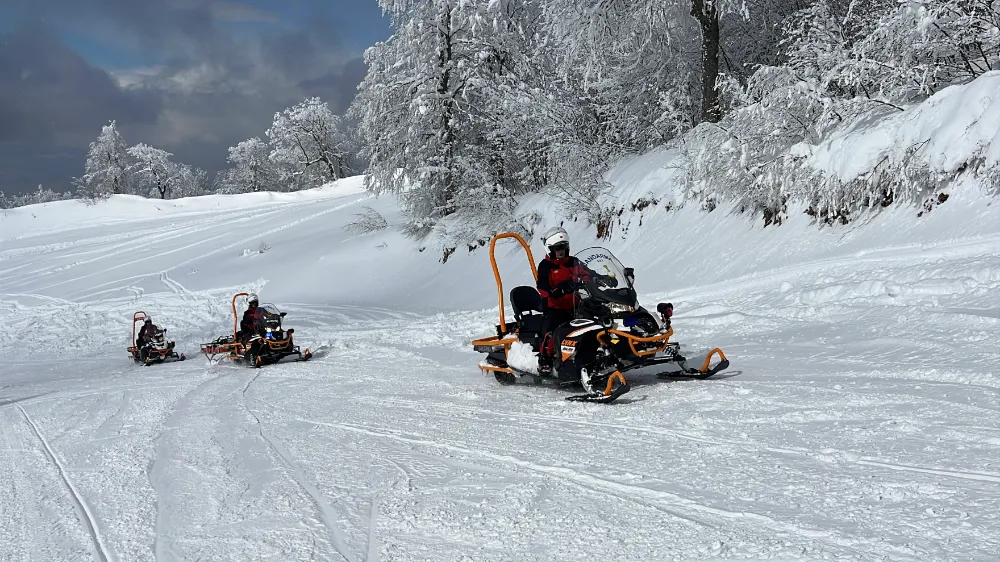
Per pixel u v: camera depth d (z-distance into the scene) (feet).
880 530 9.77
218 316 85.46
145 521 13.34
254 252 118.01
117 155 277.64
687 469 13.32
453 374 29.17
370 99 95.09
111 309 94.99
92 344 71.56
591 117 78.02
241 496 14.32
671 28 68.64
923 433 13.92
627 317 20.59
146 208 209.15
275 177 303.27
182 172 317.22
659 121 67.21
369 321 63.87
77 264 135.03
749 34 72.69
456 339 40.32
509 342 24.64
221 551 11.43
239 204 209.46
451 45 91.04
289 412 23.72
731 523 10.61
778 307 31.35
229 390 31.01
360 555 10.78
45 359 61.77
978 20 38.65
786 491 11.63
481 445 16.74
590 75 71.26
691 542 10.08
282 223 144.56
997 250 29.53
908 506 10.47
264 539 11.78
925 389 17.15
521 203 84.23
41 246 161.17
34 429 24.50
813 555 9.26
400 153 94.17
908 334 23.08
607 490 12.63
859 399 16.88
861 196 39.88
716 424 16.28
